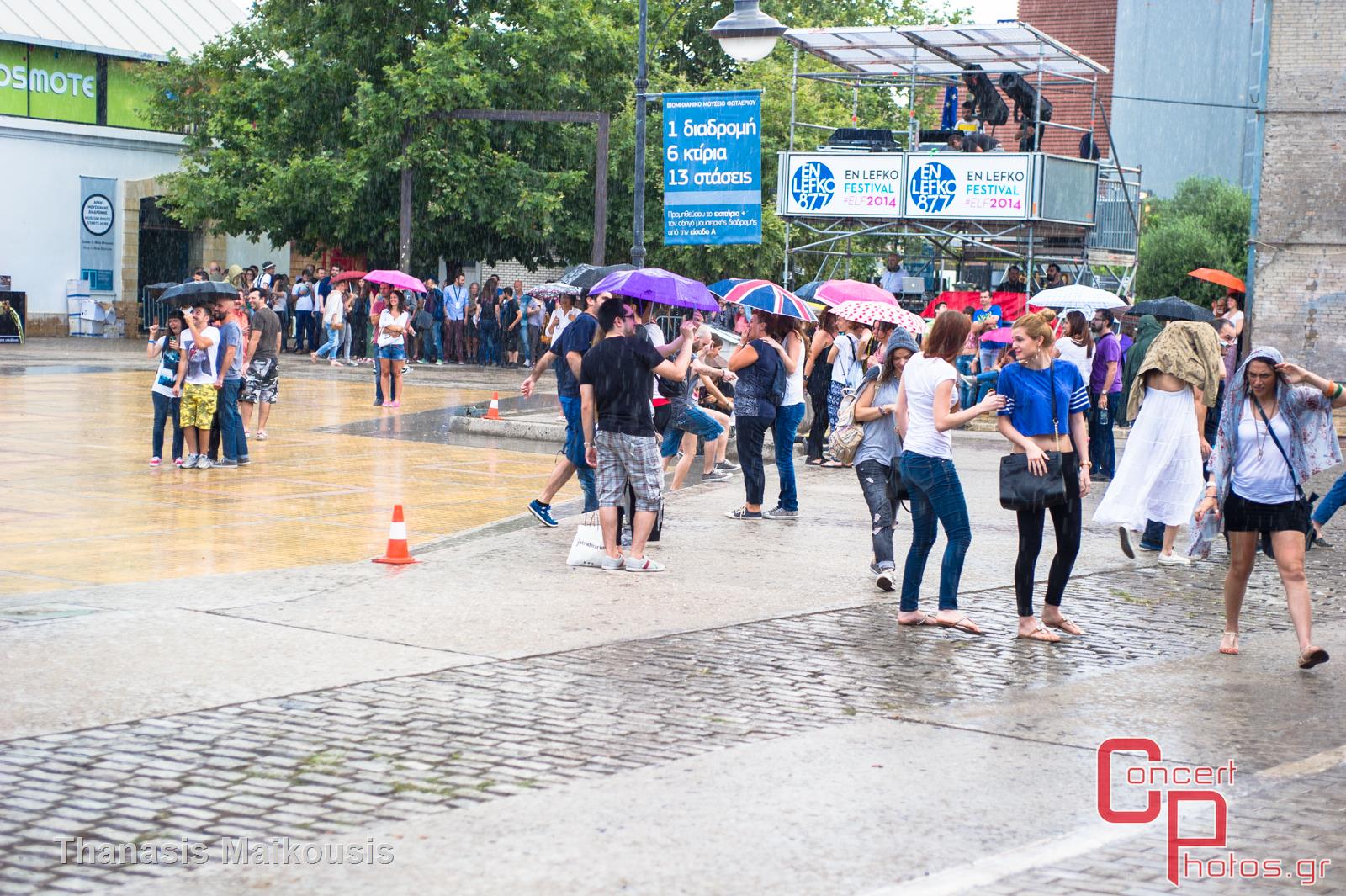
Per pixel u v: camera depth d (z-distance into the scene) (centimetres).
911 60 2745
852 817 543
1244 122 4531
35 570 1015
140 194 4188
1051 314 1093
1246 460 838
